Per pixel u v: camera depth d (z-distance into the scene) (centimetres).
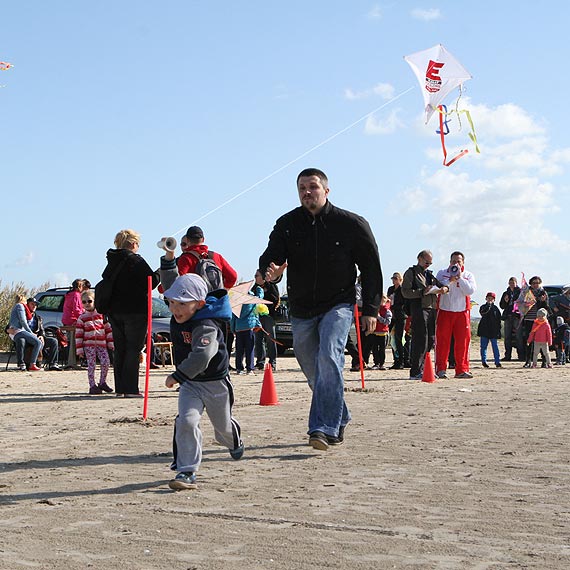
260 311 1986
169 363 2317
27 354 2091
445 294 1706
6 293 2842
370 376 1805
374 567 404
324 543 447
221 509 530
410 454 739
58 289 2658
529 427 920
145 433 891
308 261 760
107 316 1342
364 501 551
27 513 523
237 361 1891
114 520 503
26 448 791
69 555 428
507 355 2517
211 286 874
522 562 412
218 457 727
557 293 2756
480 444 795
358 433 871
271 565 408
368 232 768
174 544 447
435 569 400
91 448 786
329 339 749
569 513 517
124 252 1326
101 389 1426
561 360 2288
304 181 757
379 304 780
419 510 525
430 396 1290
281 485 606
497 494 572
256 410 1117
